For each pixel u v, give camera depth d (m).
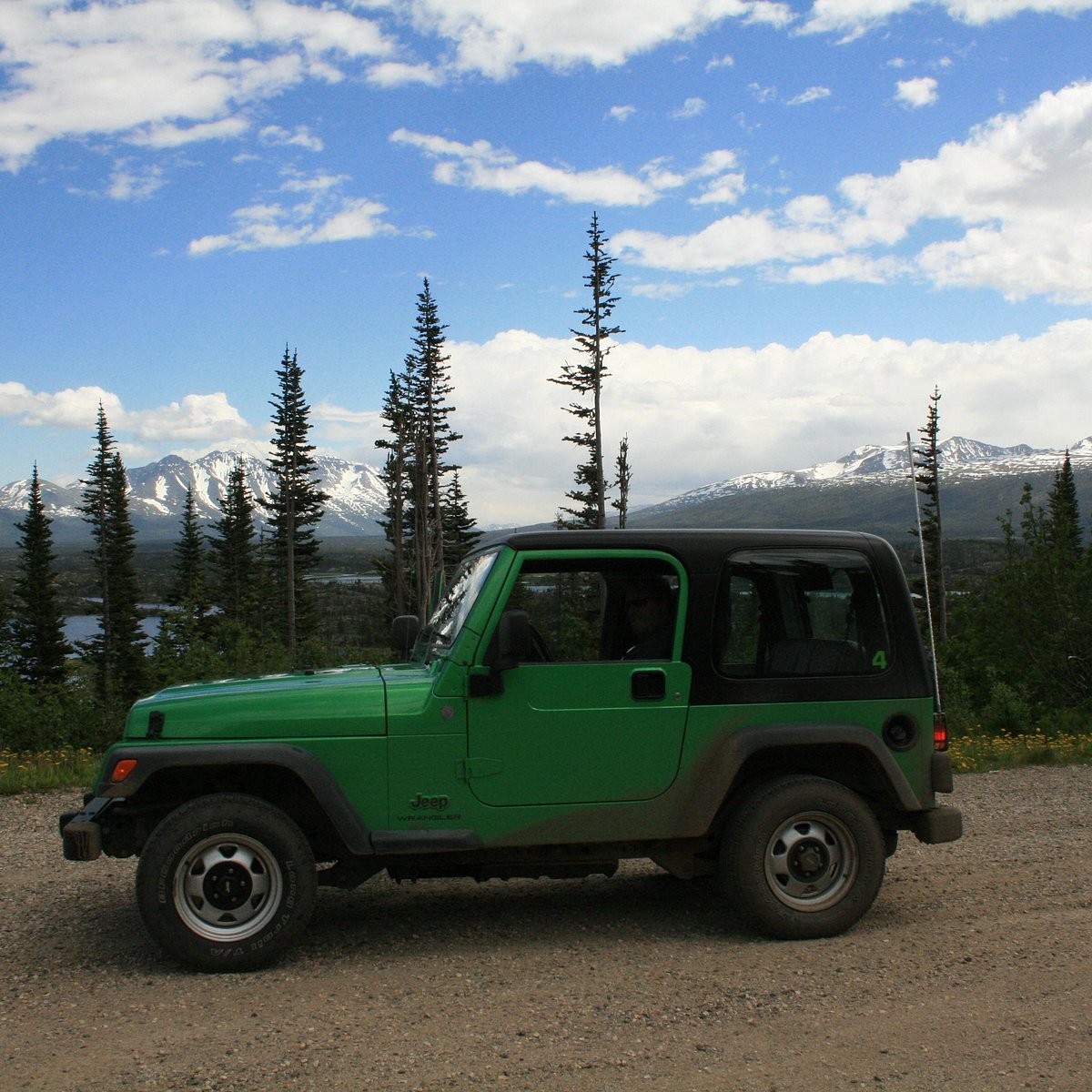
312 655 20.31
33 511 70.19
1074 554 19.09
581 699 5.45
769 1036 4.20
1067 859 7.36
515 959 5.23
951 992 4.70
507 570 5.48
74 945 5.49
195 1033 4.24
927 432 29.58
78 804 9.75
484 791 5.35
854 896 5.57
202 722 5.23
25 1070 3.88
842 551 5.86
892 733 5.74
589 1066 3.90
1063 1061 3.92
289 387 64.94
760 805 5.51
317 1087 3.72
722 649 5.60
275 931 5.04
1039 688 18.88
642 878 7.00
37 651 67.06
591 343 46.03
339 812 5.15
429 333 58.62
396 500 60.53
